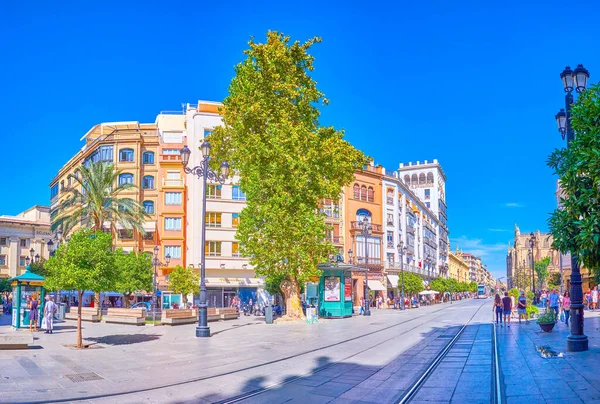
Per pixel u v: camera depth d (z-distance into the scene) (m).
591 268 10.18
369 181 74.25
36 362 13.88
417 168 126.94
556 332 21.28
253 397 9.60
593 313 33.09
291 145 30.20
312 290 44.28
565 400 8.69
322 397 9.54
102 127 64.25
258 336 22.11
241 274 57.56
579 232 9.92
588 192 9.48
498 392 9.52
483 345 17.09
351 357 14.91
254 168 31.17
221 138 34.22
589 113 9.71
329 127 33.56
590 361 12.63
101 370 12.61
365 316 40.84
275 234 30.28
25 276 26.88
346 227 69.19
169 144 58.72
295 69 32.25
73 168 68.19
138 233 55.44
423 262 96.06
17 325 26.36
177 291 47.47
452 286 110.31
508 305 26.50
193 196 56.91
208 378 11.54
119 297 55.28
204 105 59.25
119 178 56.78
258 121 31.94
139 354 15.77
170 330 25.88
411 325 28.39
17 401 9.19
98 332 24.55
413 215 89.31
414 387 10.15
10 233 75.50
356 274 69.12
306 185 31.02
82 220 46.12
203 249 22.70
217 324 30.80
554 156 10.72
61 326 28.88
